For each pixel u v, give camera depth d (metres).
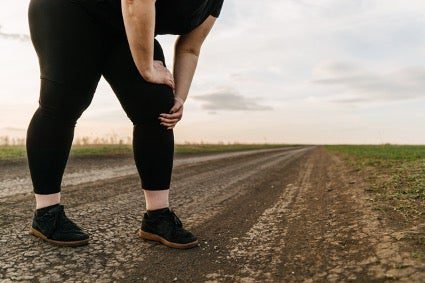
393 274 1.92
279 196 5.41
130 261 2.31
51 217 2.50
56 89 2.24
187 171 9.69
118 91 2.40
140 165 2.51
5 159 9.78
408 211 3.29
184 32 2.37
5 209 3.87
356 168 9.02
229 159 16.03
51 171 2.40
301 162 14.34
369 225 2.94
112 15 2.18
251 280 2.04
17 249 2.46
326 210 4.03
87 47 2.25
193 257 2.42
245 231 3.19
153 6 1.96
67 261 2.28
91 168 9.32
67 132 2.37
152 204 2.62
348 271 2.05
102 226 3.21
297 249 2.59
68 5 2.21
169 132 2.49
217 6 2.44
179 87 2.54
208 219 3.71
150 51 2.11
